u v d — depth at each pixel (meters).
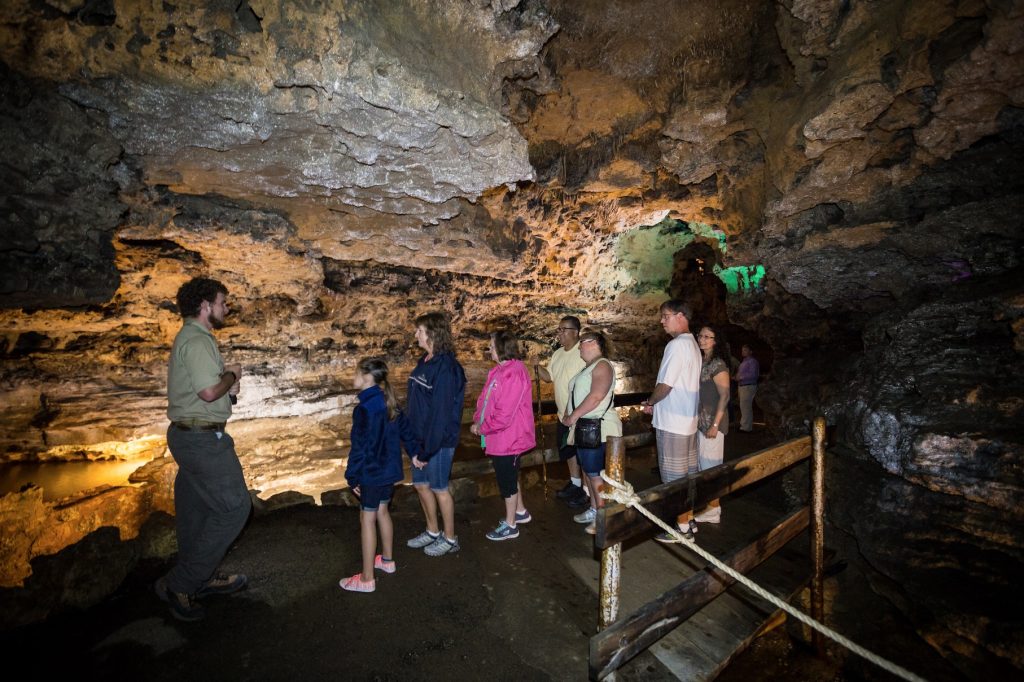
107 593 3.28
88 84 3.16
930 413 3.97
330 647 2.95
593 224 8.15
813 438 4.12
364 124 3.49
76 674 2.64
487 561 3.96
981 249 4.52
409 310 8.84
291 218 5.69
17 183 3.52
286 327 8.21
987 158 4.06
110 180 4.02
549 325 10.89
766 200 5.73
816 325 7.19
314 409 9.49
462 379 3.78
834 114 4.05
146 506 5.36
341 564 3.81
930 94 3.78
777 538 3.69
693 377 4.02
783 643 3.85
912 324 4.69
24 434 8.38
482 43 3.63
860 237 5.05
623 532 2.52
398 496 5.12
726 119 5.33
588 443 4.04
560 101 5.39
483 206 6.88
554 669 2.88
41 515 4.25
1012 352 3.93
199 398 2.89
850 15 3.78
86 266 4.25
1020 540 3.31
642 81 5.19
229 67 3.11
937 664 3.58
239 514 3.03
